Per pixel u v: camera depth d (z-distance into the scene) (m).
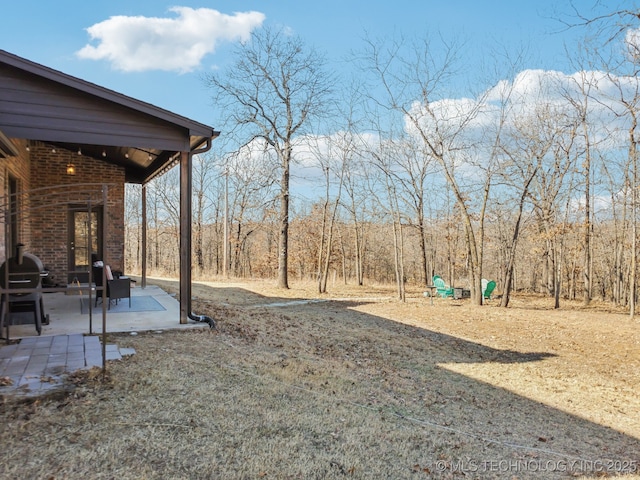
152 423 3.44
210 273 28.47
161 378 4.38
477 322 12.26
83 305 8.45
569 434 5.39
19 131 5.79
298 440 3.60
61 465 2.73
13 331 5.94
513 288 26.45
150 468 2.85
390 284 25.98
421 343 9.56
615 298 20.73
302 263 29.78
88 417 3.36
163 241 36.09
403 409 5.11
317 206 28.56
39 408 3.38
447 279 28.72
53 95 5.96
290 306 12.66
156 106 6.35
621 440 5.42
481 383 7.21
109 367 4.44
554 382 7.66
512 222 23.67
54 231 11.01
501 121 15.23
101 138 6.19
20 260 5.71
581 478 3.90
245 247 35.09
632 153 13.99
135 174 12.25
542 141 15.90
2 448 2.84
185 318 6.84
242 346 6.34
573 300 19.45
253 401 4.25
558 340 10.67
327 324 10.36
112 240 11.65
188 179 6.79
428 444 4.12
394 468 3.47
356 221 24.64
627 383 7.88
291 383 5.08
